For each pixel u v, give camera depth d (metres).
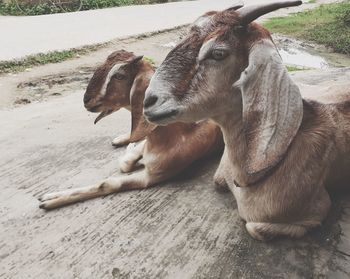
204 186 0.73
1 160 0.84
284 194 0.54
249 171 0.49
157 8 3.42
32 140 0.93
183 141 0.70
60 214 0.67
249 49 0.47
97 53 1.79
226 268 0.55
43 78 1.43
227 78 0.49
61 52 1.74
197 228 0.62
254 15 0.47
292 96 0.48
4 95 1.26
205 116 0.51
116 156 0.85
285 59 1.90
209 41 0.47
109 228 0.63
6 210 0.69
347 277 0.53
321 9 3.45
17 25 2.45
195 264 0.56
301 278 0.53
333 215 0.64
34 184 0.76
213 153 0.81
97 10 3.20
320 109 0.60
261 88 0.47
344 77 1.27
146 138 0.71
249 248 0.58
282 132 0.48
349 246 0.58
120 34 2.16
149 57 1.76
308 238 0.60
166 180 0.74
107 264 0.56
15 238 0.62
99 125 1.00
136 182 0.72
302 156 0.55
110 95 0.69
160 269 0.55
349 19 2.66
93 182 0.76
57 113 1.09
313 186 0.56
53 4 3.24
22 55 1.67
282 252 0.57
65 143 0.91
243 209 0.59
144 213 0.66
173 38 2.17
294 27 2.65
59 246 0.60
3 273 0.55
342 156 0.60
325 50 2.10
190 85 0.48
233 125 0.53
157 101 0.48
